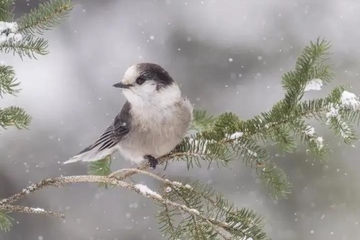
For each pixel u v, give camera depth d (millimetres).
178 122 6641
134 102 6773
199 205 5582
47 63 13406
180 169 11672
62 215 5277
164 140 6680
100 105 13109
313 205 11227
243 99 12891
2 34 5363
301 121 5840
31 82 13156
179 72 13273
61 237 11719
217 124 6188
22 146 12305
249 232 5203
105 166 7289
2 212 5340
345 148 11562
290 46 13688
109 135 7082
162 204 5559
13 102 12891
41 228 11734
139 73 6758
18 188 11961
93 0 13992
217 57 13391
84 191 12117
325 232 11094
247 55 13477
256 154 5992
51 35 13609
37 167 12148
